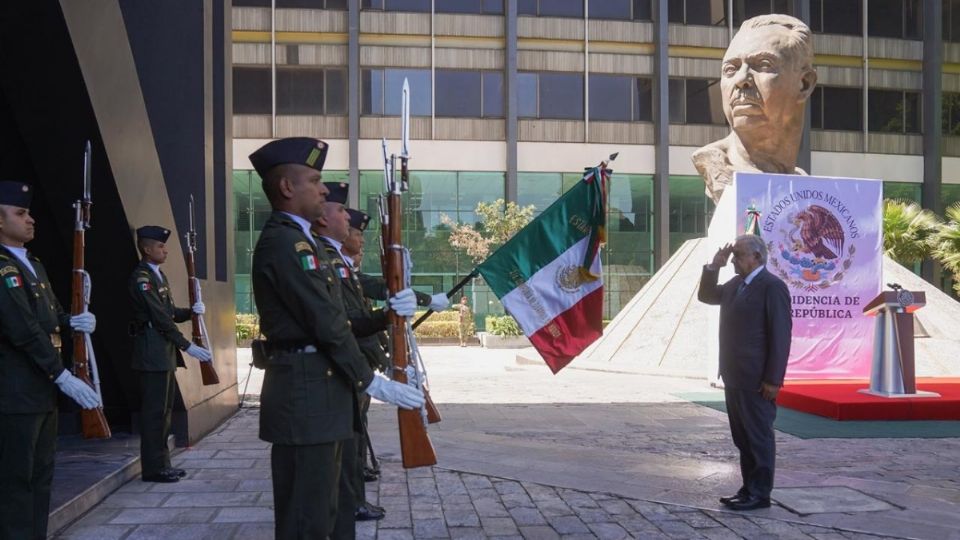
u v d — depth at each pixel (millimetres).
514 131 32000
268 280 3504
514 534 5246
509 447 8227
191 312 7203
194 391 8414
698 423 10039
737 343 5871
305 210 3648
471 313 29766
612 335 17391
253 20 31188
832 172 34000
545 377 15531
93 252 6656
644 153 33156
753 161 16500
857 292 12852
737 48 16500
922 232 25156
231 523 5414
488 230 30219
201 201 9102
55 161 5887
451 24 32031
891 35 34531
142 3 8828
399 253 3805
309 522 3465
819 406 10367
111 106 5945
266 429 3512
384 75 31812
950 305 16031
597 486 6527
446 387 14008
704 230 33531
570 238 5523
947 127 35375
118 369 7520
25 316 4293
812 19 33844
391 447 8180
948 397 10398
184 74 9031
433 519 5590
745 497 5883
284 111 31422
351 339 3490
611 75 32969
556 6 32562
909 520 5582
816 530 5367
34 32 4969
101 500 5957
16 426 4348
